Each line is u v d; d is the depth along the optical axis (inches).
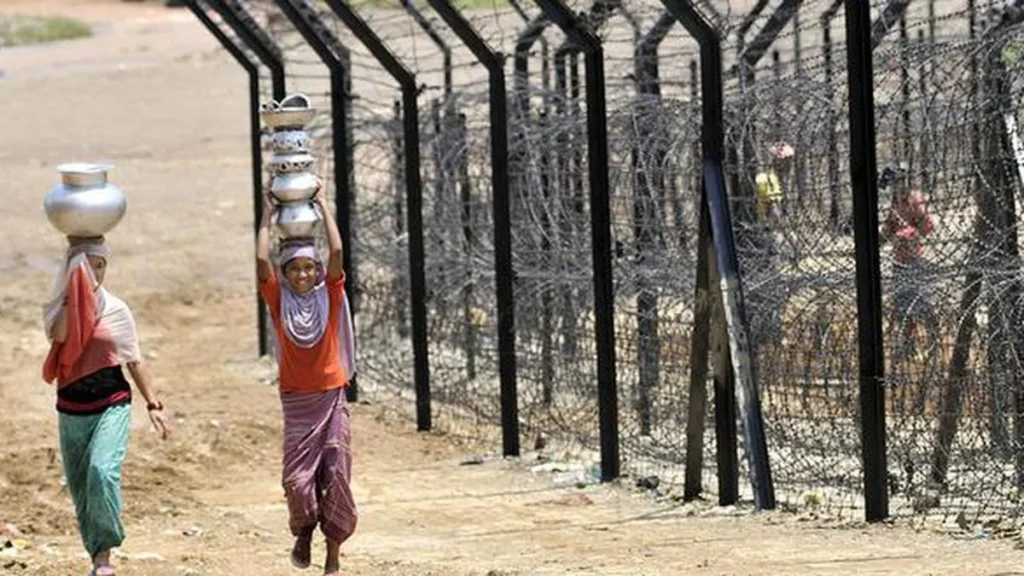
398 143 2309.3
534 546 1422.2
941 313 1422.2
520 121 1964.8
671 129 1690.5
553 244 1898.4
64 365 1211.9
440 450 1948.8
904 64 1418.6
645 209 1727.4
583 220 1868.8
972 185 1390.3
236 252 3294.8
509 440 1873.8
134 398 2212.1
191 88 5467.5
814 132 1499.8
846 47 1400.1
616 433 1706.4
